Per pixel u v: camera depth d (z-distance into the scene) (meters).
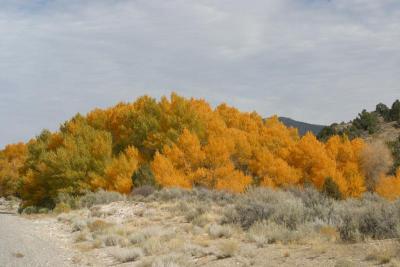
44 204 41.91
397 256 7.96
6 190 78.75
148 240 13.46
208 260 10.36
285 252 9.73
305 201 16.70
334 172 39.94
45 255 12.53
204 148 41.38
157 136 44.94
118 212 22.78
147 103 50.53
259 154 45.62
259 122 72.38
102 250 13.62
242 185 35.59
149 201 25.95
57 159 40.75
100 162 40.53
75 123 52.12
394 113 90.88
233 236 13.30
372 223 10.55
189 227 15.85
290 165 46.59
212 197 23.83
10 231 17.95
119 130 50.66
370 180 45.59
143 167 33.12
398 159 52.38
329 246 9.88
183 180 34.19
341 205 15.41
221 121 53.66
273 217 13.89
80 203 29.77
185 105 48.62
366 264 7.91
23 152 93.94
